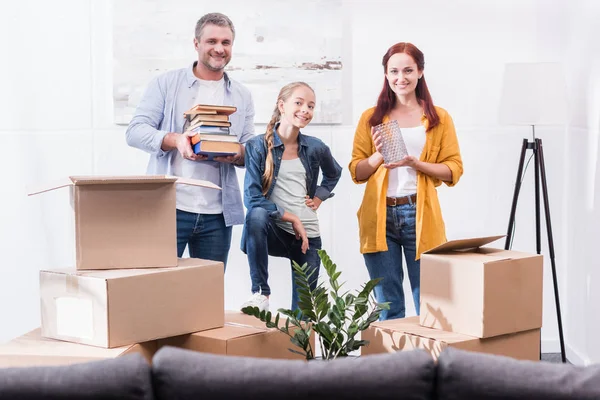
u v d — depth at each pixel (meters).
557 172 4.35
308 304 2.68
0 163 4.11
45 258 4.17
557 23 4.26
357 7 4.16
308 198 3.87
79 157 4.14
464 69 4.24
